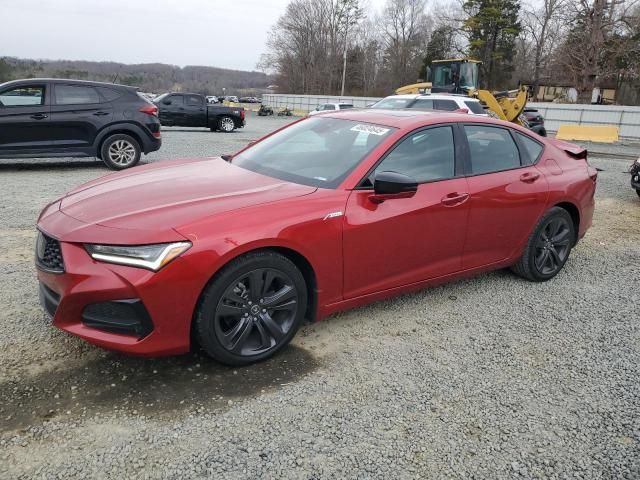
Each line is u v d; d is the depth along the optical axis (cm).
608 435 271
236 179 360
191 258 274
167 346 281
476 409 287
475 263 423
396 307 412
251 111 5000
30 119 884
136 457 238
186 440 250
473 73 1977
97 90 943
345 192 338
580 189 486
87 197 329
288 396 288
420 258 380
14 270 441
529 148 462
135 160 984
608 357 351
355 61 7706
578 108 2630
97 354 317
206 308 286
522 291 459
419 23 7444
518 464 248
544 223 461
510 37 5734
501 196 417
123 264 267
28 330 341
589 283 489
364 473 237
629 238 657
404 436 262
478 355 345
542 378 321
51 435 248
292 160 387
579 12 3756
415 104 1272
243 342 306
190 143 1506
